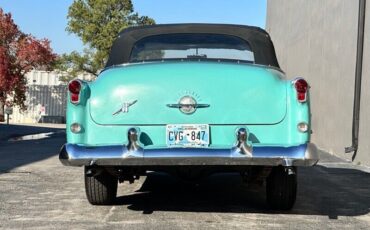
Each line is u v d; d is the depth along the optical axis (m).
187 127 5.20
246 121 5.23
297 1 19.19
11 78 31.81
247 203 6.66
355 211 6.35
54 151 13.52
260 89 5.26
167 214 5.98
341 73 13.25
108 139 5.26
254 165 5.15
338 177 9.21
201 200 6.82
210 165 5.21
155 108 5.23
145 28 6.12
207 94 5.23
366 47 11.27
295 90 5.21
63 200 6.75
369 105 10.89
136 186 7.85
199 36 6.00
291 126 5.23
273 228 5.42
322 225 5.61
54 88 38.50
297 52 19.05
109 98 5.28
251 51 5.93
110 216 5.85
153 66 5.39
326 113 14.68
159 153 5.04
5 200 6.75
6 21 31.98
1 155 12.42
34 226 5.40
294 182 5.92
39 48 32.25
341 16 13.39
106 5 41.66
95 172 5.48
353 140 11.57
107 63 6.00
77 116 5.26
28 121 38.22
